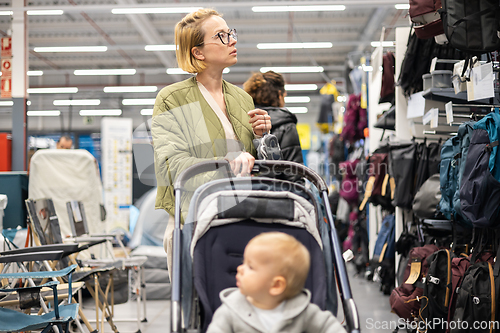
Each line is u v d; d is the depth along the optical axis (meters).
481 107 3.33
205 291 1.51
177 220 1.59
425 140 3.95
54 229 3.65
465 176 2.59
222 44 1.85
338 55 14.14
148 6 7.20
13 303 2.61
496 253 2.69
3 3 9.44
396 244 4.06
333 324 1.37
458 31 2.59
